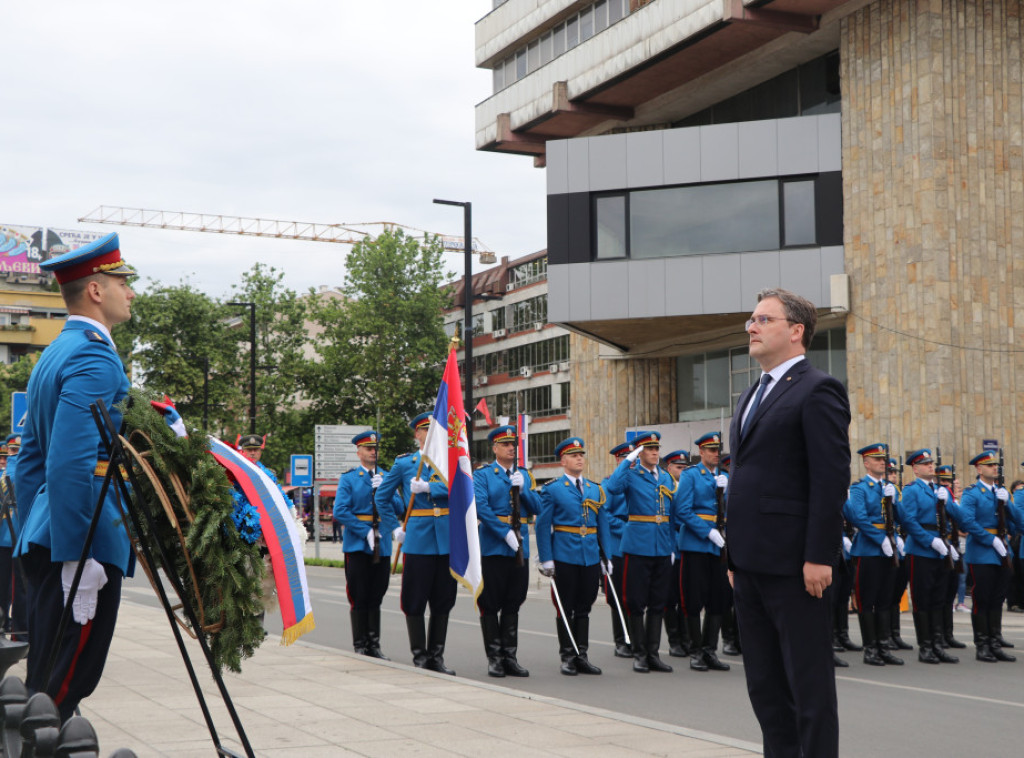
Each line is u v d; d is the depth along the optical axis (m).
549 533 11.41
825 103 27.89
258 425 62.28
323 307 70.31
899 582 14.20
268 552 4.41
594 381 34.59
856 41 25.58
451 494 10.67
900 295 24.47
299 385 66.19
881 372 24.86
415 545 11.23
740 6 25.88
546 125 34.09
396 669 10.28
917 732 8.30
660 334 30.61
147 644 12.05
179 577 4.37
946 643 14.13
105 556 4.57
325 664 10.59
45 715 4.03
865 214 25.33
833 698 4.94
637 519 11.73
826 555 4.86
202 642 4.24
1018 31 24.52
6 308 97.50
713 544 11.83
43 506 4.63
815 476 4.91
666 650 13.93
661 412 32.72
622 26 30.02
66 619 4.32
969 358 23.83
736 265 26.91
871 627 12.65
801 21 26.39
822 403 4.97
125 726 7.27
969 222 24.03
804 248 26.28
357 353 67.44
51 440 4.40
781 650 5.07
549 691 10.20
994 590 12.99
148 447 4.34
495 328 74.12
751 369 30.42
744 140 26.94
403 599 11.27
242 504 4.35
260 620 4.40
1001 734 8.23
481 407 11.64
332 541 51.34
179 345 59.69
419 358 70.94
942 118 23.92
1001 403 23.97
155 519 4.36
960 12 24.20
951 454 23.39
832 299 25.53
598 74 30.89
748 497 5.09
